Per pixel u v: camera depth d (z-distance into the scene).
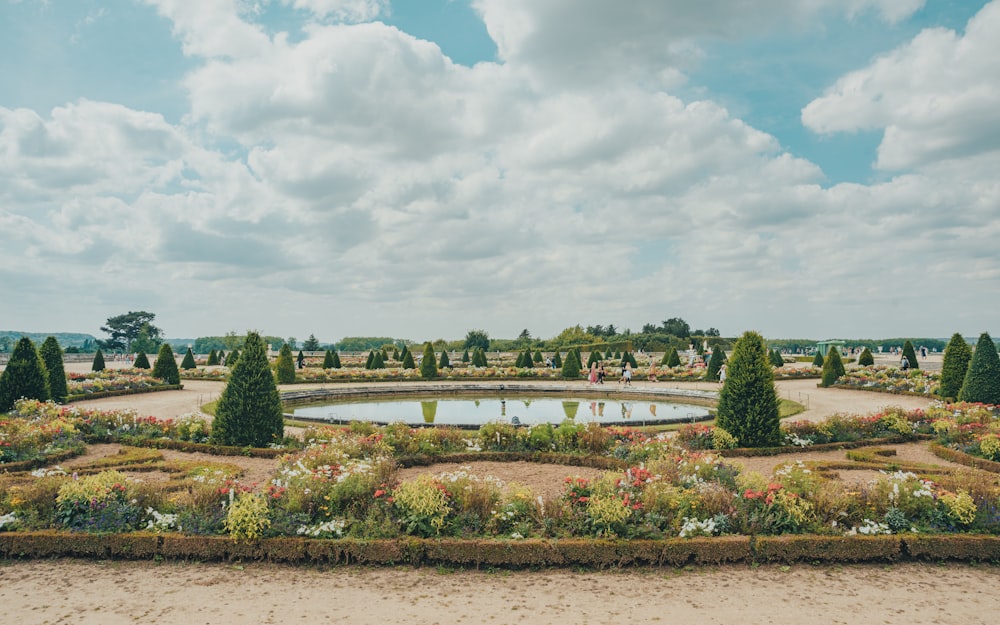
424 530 9.23
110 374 36.22
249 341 17.11
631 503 9.70
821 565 9.00
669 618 7.22
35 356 22.78
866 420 18.56
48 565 8.93
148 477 13.61
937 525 9.59
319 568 8.84
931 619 7.25
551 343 94.06
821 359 54.50
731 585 8.26
